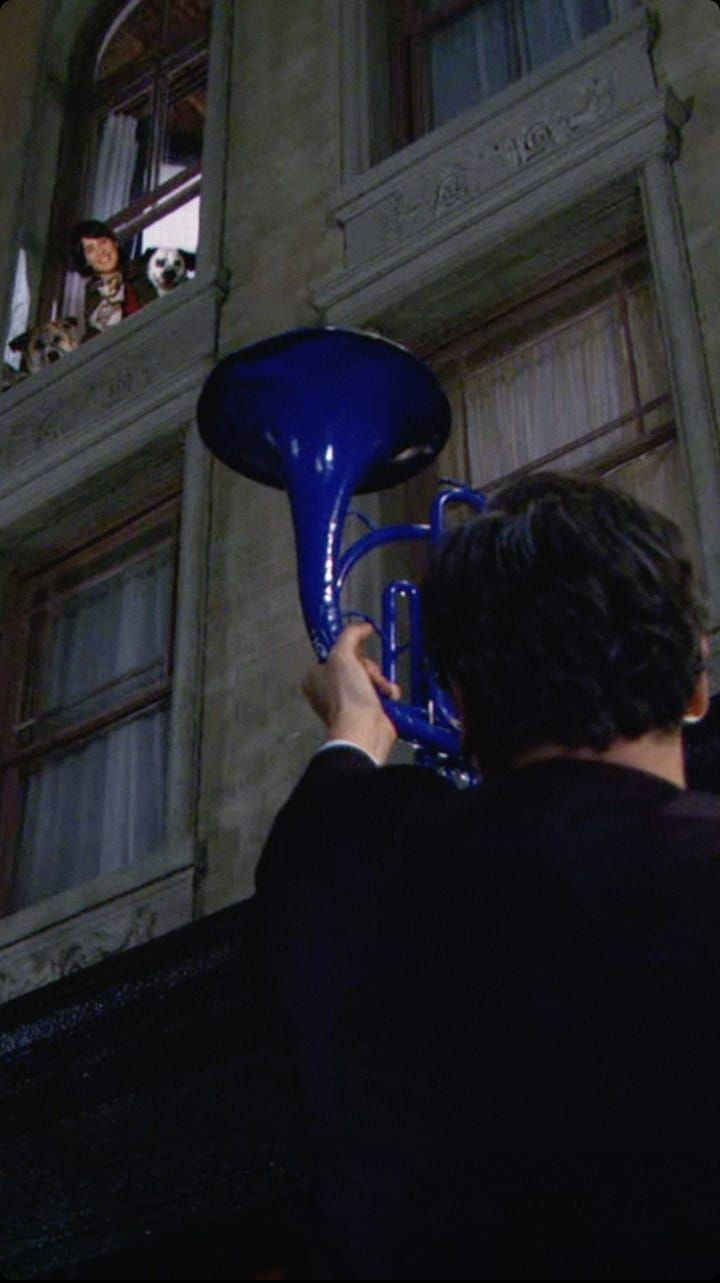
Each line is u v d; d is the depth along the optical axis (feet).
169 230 29.94
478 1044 3.63
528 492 4.66
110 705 23.21
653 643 4.32
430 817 4.15
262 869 4.37
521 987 3.68
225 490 22.68
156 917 18.88
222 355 24.56
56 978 19.33
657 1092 3.53
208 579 21.80
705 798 4.15
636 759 4.29
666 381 19.65
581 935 3.74
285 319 24.11
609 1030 3.60
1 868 22.66
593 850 3.89
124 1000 15.17
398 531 8.92
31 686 24.68
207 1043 14.58
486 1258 3.34
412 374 8.78
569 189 21.29
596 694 4.24
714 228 19.47
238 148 27.35
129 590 24.48
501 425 21.15
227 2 29.94
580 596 4.30
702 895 3.81
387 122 26.45
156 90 32.55
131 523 25.16
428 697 7.85
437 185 23.29
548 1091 3.52
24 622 25.59
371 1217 3.52
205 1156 14.51
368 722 5.03
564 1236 3.34
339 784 4.42
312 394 8.78
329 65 27.14
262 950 4.32
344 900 4.07
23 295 29.99
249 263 25.50
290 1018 4.04
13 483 26.20
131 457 24.90
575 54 22.74
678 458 18.81
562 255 21.65
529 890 3.84
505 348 21.84
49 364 28.09
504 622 4.36
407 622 19.42
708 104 20.90
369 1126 3.67
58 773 23.20
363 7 27.58
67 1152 15.48
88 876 21.57
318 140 26.16
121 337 26.48
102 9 34.37
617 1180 3.41
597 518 4.47
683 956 3.71
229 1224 2.66
